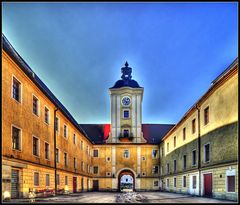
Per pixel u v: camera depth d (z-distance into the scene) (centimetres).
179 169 3791
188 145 3350
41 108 2683
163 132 6203
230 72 2150
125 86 5969
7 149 1928
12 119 2028
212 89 2553
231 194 2128
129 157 5662
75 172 4053
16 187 2112
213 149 2531
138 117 5884
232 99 2162
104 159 5666
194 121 3180
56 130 3173
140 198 2567
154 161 5625
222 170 2316
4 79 1903
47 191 2678
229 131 2202
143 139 5778
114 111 5922
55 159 3041
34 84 2445
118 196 2947
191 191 3192
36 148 2555
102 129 6306
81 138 4584
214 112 2531
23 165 2178
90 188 5394
